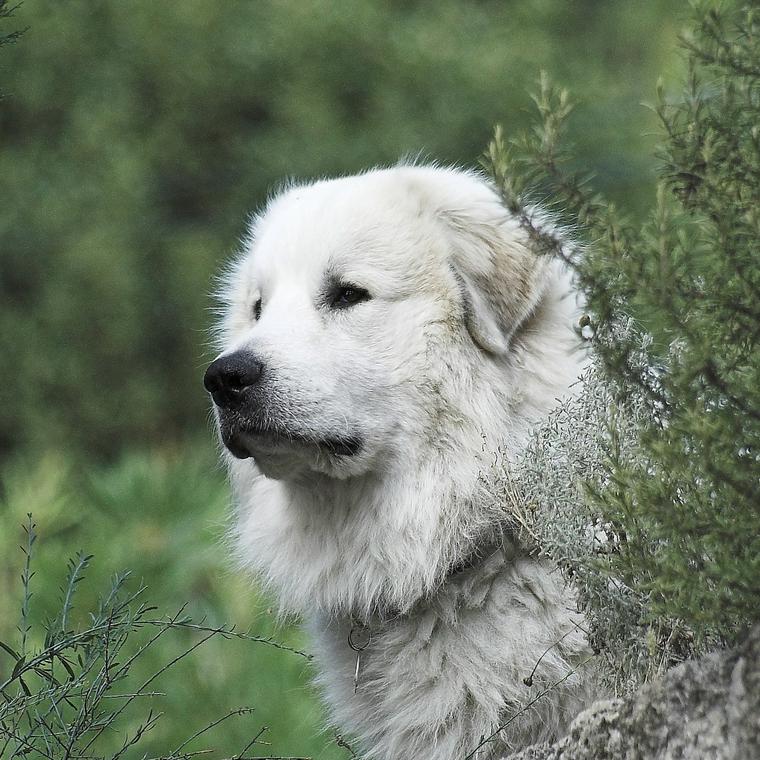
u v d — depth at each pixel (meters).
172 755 7.20
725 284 5.07
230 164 31.33
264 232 9.27
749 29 5.06
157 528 16.59
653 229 5.32
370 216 8.54
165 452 23.53
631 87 28.33
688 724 5.17
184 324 28.28
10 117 30.52
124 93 30.75
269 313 8.51
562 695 7.52
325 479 8.60
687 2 5.57
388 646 8.16
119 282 27.55
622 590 6.13
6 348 26.72
